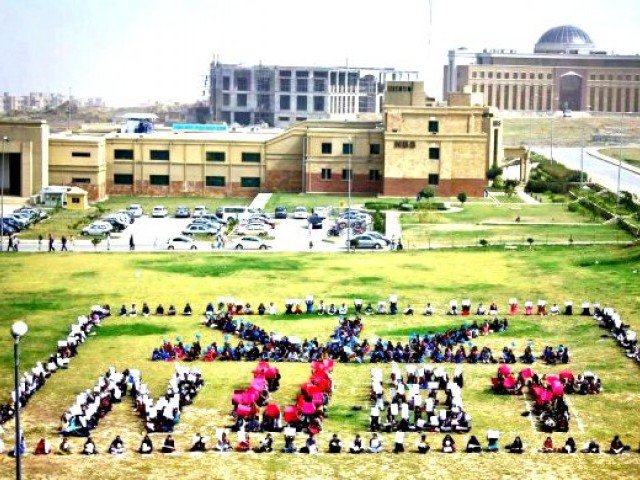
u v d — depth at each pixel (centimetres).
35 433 7838
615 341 10469
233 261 14888
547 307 12000
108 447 7562
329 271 14150
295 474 7112
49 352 10094
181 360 9900
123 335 10794
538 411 8406
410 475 7088
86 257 15150
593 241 16500
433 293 12812
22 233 17488
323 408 8325
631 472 7125
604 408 8444
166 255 15425
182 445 7638
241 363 9844
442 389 8925
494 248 15862
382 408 8425
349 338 10269
